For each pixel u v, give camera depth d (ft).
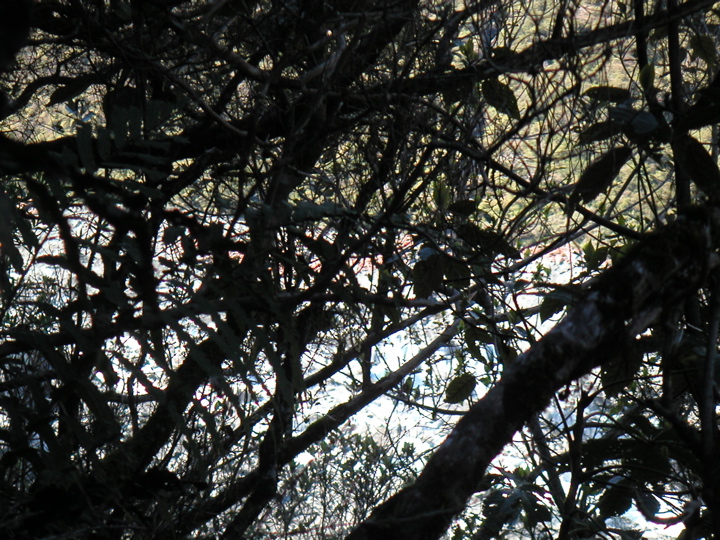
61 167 3.20
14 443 6.72
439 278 11.27
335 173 12.00
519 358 6.13
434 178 11.85
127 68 13.38
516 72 9.68
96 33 12.80
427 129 11.34
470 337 13.85
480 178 13.11
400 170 11.75
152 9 12.34
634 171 9.78
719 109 8.61
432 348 16.72
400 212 11.38
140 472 7.27
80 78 14.58
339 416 14.93
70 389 6.78
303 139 11.96
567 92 8.78
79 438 6.83
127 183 7.72
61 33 13.48
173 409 6.88
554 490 10.84
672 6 10.73
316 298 9.91
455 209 11.38
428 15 11.92
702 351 8.63
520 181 10.16
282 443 11.91
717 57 13.21
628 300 6.44
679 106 10.59
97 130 7.79
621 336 6.43
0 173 3.23
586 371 6.34
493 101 11.18
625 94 9.77
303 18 11.11
